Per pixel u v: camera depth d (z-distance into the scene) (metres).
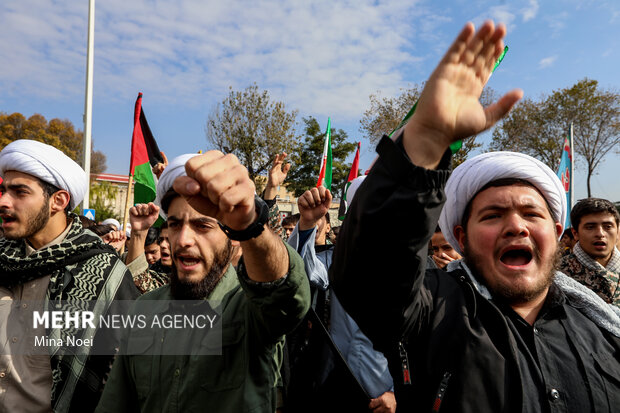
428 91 0.98
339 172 28.84
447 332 1.34
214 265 1.77
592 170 26.23
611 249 3.70
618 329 1.44
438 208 1.02
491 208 1.47
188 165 0.91
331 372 2.49
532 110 26.86
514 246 1.42
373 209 1.03
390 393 2.43
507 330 1.35
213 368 1.57
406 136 1.04
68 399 2.15
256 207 1.11
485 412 1.23
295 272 1.29
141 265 3.24
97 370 2.22
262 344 1.52
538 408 1.27
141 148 5.81
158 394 1.63
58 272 2.33
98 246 2.52
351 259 1.09
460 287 1.46
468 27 0.96
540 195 1.49
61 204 2.53
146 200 5.79
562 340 1.39
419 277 1.10
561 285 1.57
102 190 26.31
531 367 1.33
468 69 0.99
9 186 2.42
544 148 26.41
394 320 1.18
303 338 2.58
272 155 23.69
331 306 2.67
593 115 25.59
